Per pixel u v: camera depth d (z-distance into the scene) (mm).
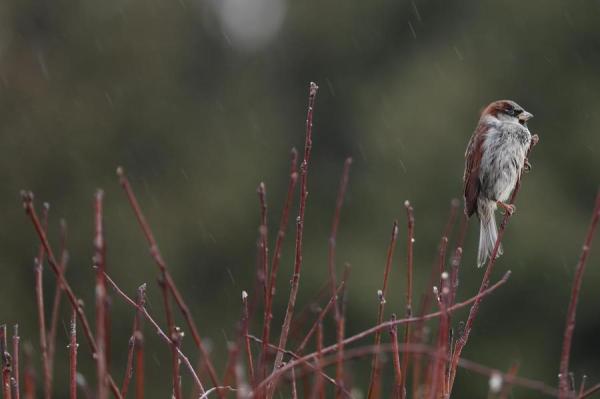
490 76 19750
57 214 19906
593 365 17828
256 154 21844
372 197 19141
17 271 19078
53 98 20953
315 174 21328
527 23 19891
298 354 3389
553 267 17516
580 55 19734
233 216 20641
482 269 17234
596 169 18844
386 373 9578
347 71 22844
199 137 21984
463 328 3623
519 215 17719
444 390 3330
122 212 20234
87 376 15914
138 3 22578
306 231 19938
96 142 20891
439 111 18938
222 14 24469
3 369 3285
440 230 18250
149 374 17266
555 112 19562
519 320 17562
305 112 22688
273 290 3256
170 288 2895
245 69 23812
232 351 2738
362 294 17594
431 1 22359
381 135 19234
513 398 17656
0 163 20172
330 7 22891
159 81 22094
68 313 18125
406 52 22453
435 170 18578
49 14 21812
